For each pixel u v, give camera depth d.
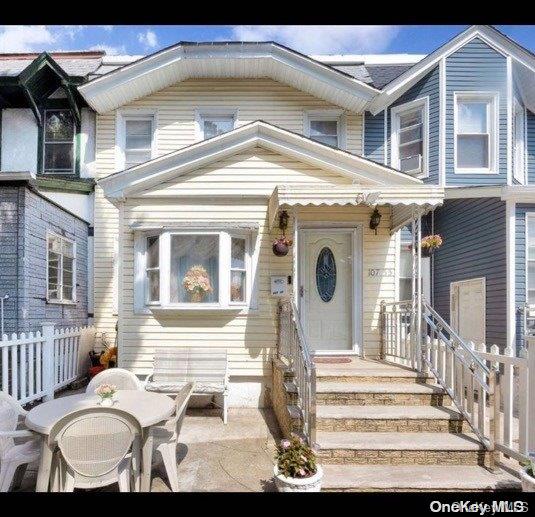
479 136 9.36
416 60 11.58
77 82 9.50
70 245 8.91
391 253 7.43
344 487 3.84
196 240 7.04
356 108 9.57
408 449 4.28
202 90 9.62
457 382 4.96
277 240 6.82
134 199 7.11
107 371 4.96
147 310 6.97
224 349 6.82
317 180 7.14
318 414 4.73
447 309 9.67
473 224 8.88
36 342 6.40
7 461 3.67
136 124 9.80
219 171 7.12
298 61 9.02
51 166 9.96
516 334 7.81
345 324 7.49
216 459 4.72
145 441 3.65
